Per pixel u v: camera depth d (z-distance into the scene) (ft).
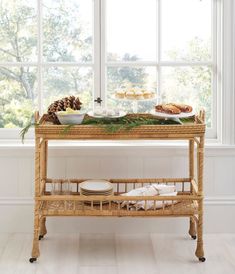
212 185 13.25
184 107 11.89
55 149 12.96
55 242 12.77
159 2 13.15
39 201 11.51
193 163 12.77
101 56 13.21
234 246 12.58
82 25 13.23
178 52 13.34
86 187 11.98
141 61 13.32
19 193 13.19
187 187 13.21
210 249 12.41
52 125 11.18
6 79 13.34
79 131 11.18
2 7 13.12
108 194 11.91
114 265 11.59
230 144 13.09
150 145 13.03
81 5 13.17
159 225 13.33
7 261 11.74
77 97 12.55
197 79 13.41
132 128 11.16
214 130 13.46
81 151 13.01
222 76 12.98
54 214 11.53
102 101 13.34
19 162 13.07
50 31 13.24
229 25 12.83
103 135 11.23
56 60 13.34
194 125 11.25
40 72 13.26
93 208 11.68
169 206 11.96
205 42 13.30
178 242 12.82
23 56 13.28
